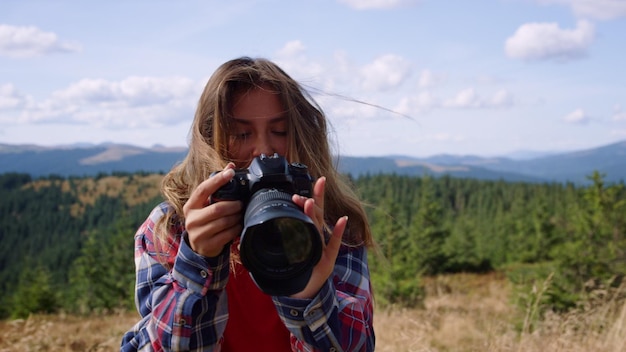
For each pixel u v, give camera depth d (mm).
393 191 92188
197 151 1700
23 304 27984
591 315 5648
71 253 108500
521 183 96125
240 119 1720
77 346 6797
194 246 1438
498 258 43156
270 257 1302
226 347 1646
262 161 1440
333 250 1492
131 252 38750
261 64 1755
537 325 5578
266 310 1659
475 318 10430
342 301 1637
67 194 169125
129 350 1584
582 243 14852
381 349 5004
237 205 1412
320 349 1519
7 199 161375
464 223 51344
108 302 35344
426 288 22453
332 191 1887
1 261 130375
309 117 1854
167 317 1447
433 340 6945
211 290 1467
